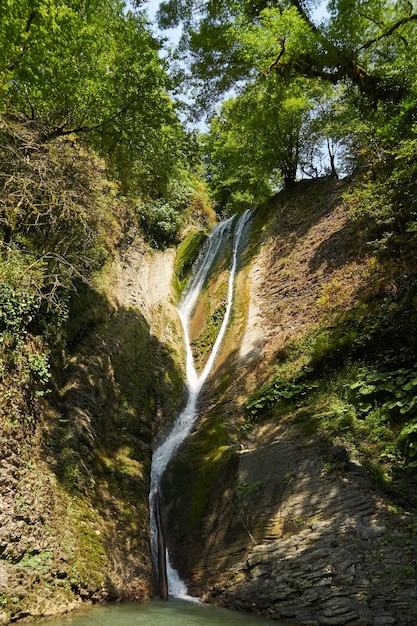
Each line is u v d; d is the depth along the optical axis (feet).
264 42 32.58
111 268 53.16
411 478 21.77
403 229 37.58
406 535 18.93
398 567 17.90
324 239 50.42
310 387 32.48
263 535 23.99
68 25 28.43
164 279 69.41
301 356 37.01
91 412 32.22
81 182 34.60
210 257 74.18
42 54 27.50
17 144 29.43
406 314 30.76
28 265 27.27
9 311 24.80
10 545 19.21
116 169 39.73
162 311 59.06
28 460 23.47
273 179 74.59
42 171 29.04
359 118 43.96
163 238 83.20
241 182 81.61
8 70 26.78
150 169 40.09
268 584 20.75
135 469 31.73
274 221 64.28
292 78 38.06
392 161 39.40
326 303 40.63
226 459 30.32
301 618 18.58
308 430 28.17
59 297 33.42
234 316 53.06
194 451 34.17
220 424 35.09
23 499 21.12
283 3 35.91
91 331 40.29
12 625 17.08
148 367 46.06
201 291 66.59
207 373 47.93
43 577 19.66
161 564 26.68
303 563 20.03
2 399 22.77
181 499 30.96
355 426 25.96
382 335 31.14
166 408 42.32
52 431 27.84
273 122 56.44
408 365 27.68
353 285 39.55
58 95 31.81
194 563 26.68
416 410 23.77
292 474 25.48
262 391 36.37
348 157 52.24
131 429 35.94
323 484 23.40
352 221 46.62
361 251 42.73
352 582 18.21
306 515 22.72
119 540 25.49
